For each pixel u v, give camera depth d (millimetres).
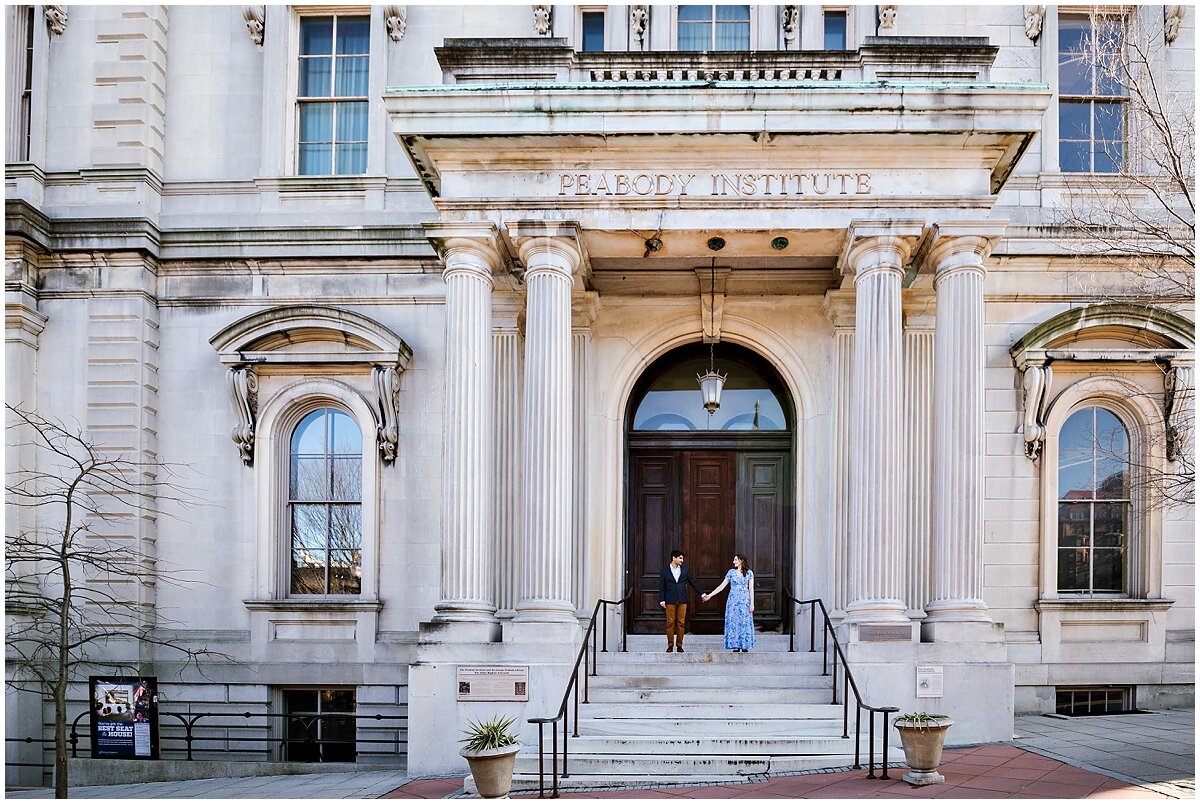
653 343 20812
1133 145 19812
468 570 16641
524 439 16906
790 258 19594
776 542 21281
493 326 19844
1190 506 19844
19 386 20156
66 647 15883
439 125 16797
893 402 16562
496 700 16047
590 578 20016
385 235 20547
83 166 20844
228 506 20391
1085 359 19672
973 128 16484
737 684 17078
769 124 16547
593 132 16688
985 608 16375
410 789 14781
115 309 20438
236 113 21391
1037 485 19859
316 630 20078
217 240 20703
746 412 21609
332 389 20406
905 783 13305
